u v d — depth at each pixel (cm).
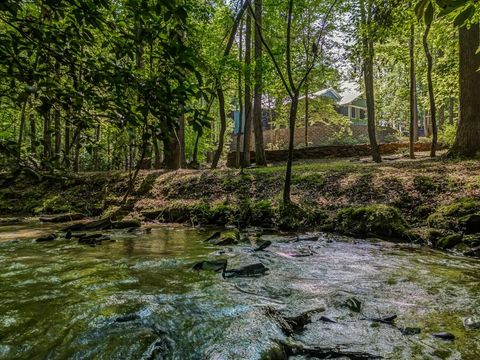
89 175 1459
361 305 381
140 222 1040
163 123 238
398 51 1538
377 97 3120
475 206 723
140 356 256
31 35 211
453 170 947
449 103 2216
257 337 287
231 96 2683
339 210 902
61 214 1160
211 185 1243
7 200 1316
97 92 232
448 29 1157
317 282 467
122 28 227
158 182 1345
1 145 201
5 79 210
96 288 418
